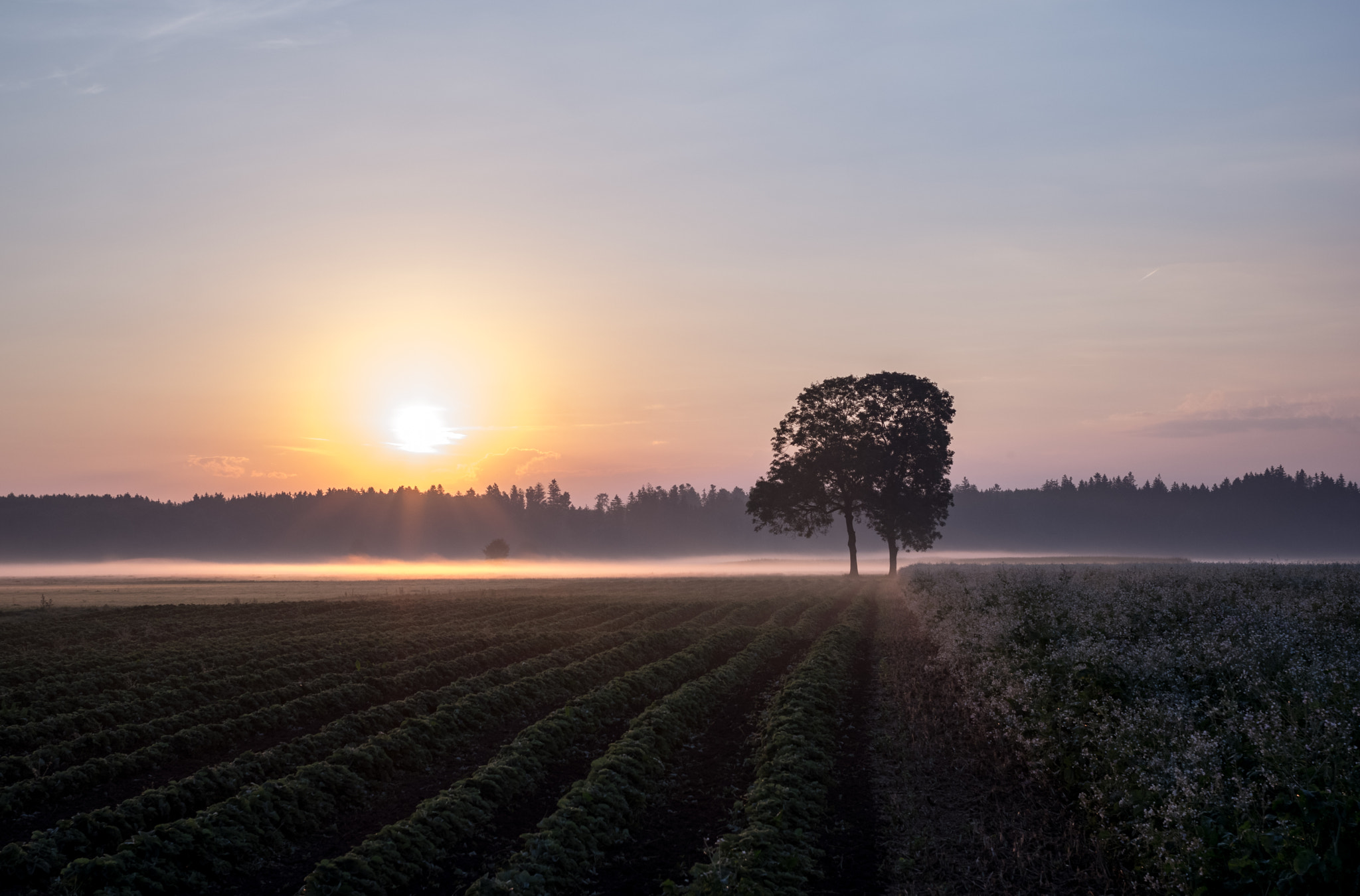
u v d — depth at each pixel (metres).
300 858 12.96
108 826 13.20
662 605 49.50
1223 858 9.07
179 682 24.62
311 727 20.91
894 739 17.22
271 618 42.50
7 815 14.52
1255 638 16.28
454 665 26.94
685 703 20.67
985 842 11.52
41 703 21.86
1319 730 10.58
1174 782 10.27
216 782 15.23
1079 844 11.19
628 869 12.01
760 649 29.42
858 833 12.58
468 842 13.25
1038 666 16.39
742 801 14.25
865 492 73.81
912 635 31.61
